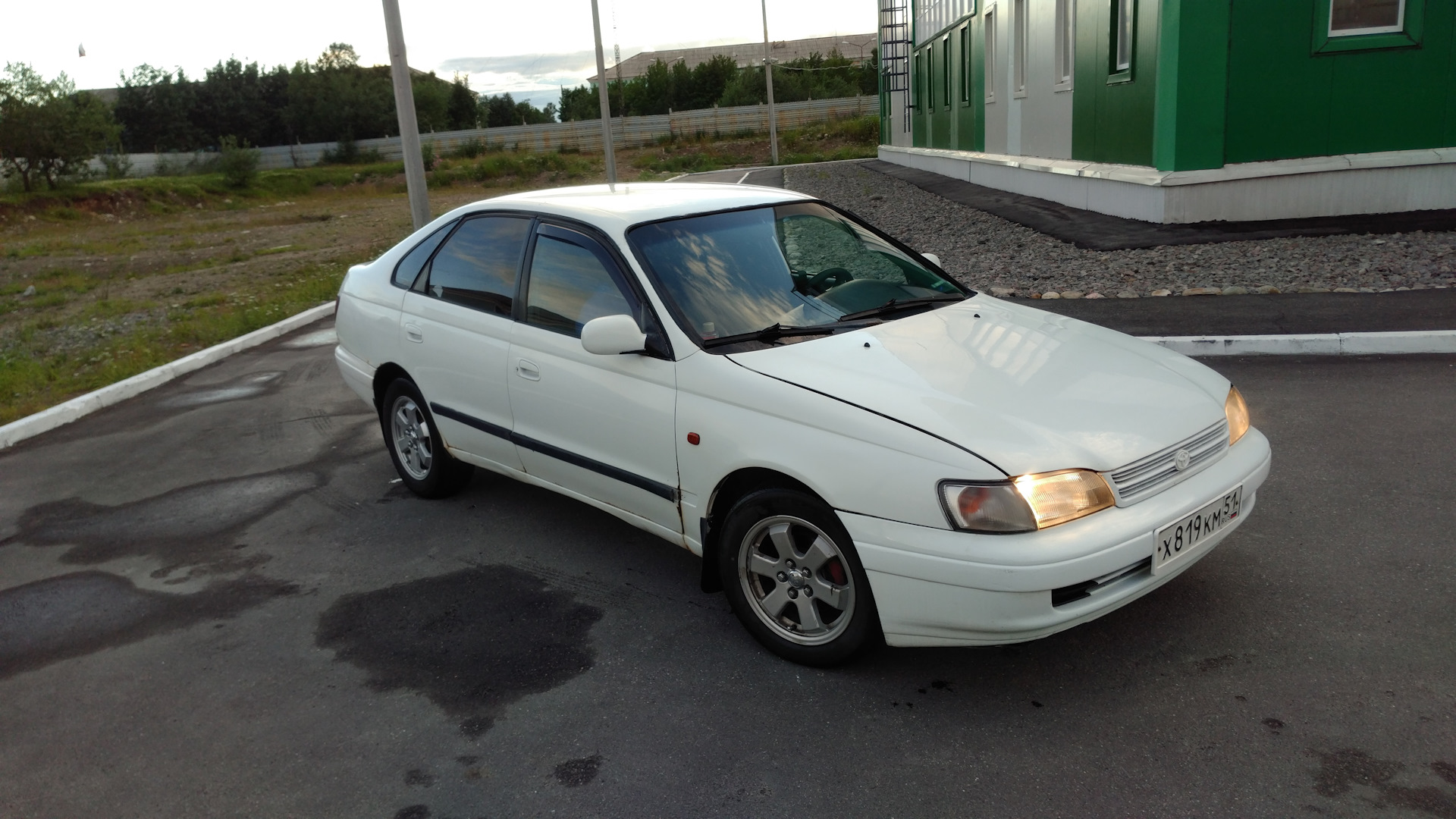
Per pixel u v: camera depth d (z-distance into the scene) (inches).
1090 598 115.6
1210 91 458.0
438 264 196.9
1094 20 575.2
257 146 3056.1
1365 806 99.4
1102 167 563.8
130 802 115.3
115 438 281.1
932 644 119.9
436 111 3346.5
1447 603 137.1
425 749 121.6
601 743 120.1
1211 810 100.6
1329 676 122.3
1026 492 112.0
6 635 161.9
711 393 137.2
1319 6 444.1
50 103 1696.6
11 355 437.1
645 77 3565.5
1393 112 453.4
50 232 1397.6
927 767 111.3
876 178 1141.1
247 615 163.0
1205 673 125.8
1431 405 218.7
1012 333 148.6
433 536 191.2
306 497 218.8
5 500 233.6
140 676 145.2
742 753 116.3
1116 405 127.1
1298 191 463.5
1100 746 112.7
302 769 119.3
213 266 817.5
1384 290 313.3
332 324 454.9
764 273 157.9
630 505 156.0
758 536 136.3
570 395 159.8
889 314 155.4
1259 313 298.7
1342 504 172.2
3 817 114.0
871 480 118.7
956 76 985.5
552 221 171.3
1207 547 126.0
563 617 154.5
